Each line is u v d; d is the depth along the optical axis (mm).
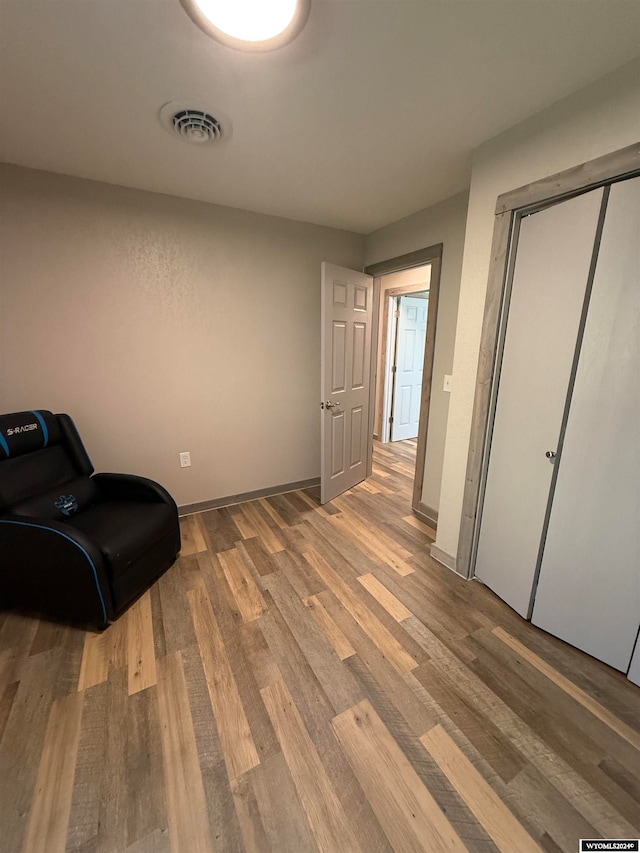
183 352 2637
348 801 1061
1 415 1941
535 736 1242
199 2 1001
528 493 1707
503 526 1861
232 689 1401
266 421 3107
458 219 2336
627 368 1328
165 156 1867
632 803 1059
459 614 1813
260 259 2795
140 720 1280
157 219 2373
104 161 1926
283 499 3180
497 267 1711
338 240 3119
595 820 1020
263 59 1209
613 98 1263
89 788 1084
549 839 980
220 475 2979
